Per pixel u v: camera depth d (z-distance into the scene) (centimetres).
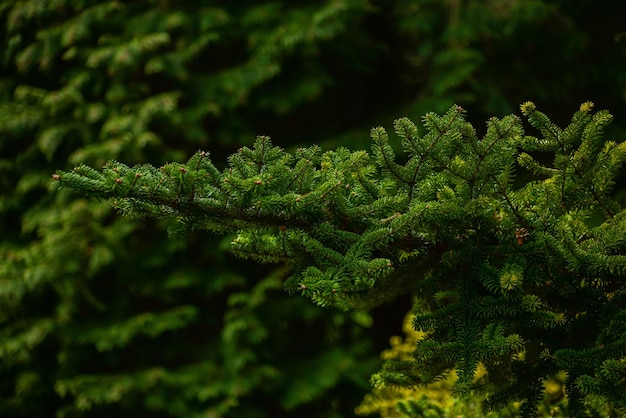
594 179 208
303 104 730
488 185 196
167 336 677
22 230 663
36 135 667
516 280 184
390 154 200
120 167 186
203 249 668
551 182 208
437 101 653
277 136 718
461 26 662
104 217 652
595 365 185
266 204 187
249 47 696
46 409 675
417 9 694
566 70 687
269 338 662
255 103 685
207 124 709
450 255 199
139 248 671
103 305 647
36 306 677
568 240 188
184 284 645
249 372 631
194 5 693
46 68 663
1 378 667
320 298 209
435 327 196
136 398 639
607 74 679
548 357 201
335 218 198
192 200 185
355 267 186
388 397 347
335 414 651
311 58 682
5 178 682
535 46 684
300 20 668
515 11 638
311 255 204
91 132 656
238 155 200
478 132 686
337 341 679
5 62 687
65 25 671
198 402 641
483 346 186
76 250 637
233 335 641
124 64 653
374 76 773
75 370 655
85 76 662
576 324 202
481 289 204
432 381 223
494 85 672
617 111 704
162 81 702
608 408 204
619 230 192
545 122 202
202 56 720
